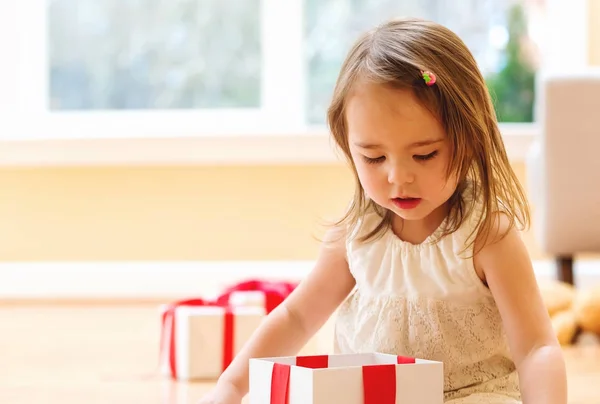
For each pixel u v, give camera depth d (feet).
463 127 4.39
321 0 15.47
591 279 13.91
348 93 4.46
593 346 9.24
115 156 14.56
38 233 14.66
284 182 14.47
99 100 15.58
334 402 3.88
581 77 11.05
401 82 4.28
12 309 12.90
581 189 11.18
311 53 15.52
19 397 6.64
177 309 7.70
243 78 15.53
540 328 4.61
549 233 11.37
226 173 14.55
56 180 14.66
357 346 5.05
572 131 11.10
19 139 14.55
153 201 14.60
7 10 15.49
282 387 4.05
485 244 4.67
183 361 7.46
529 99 14.92
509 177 4.67
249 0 15.52
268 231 14.49
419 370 4.01
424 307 4.88
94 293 14.51
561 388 4.43
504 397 4.79
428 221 4.91
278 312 5.14
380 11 15.35
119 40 15.55
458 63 4.48
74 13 15.56
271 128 15.42
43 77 15.60
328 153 14.32
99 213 14.62
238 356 5.02
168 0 15.52
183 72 15.51
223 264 14.46
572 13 14.76
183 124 15.46
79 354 8.75
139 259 14.58
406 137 4.30
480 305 4.87
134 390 6.97
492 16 15.01
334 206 14.40
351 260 5.09
